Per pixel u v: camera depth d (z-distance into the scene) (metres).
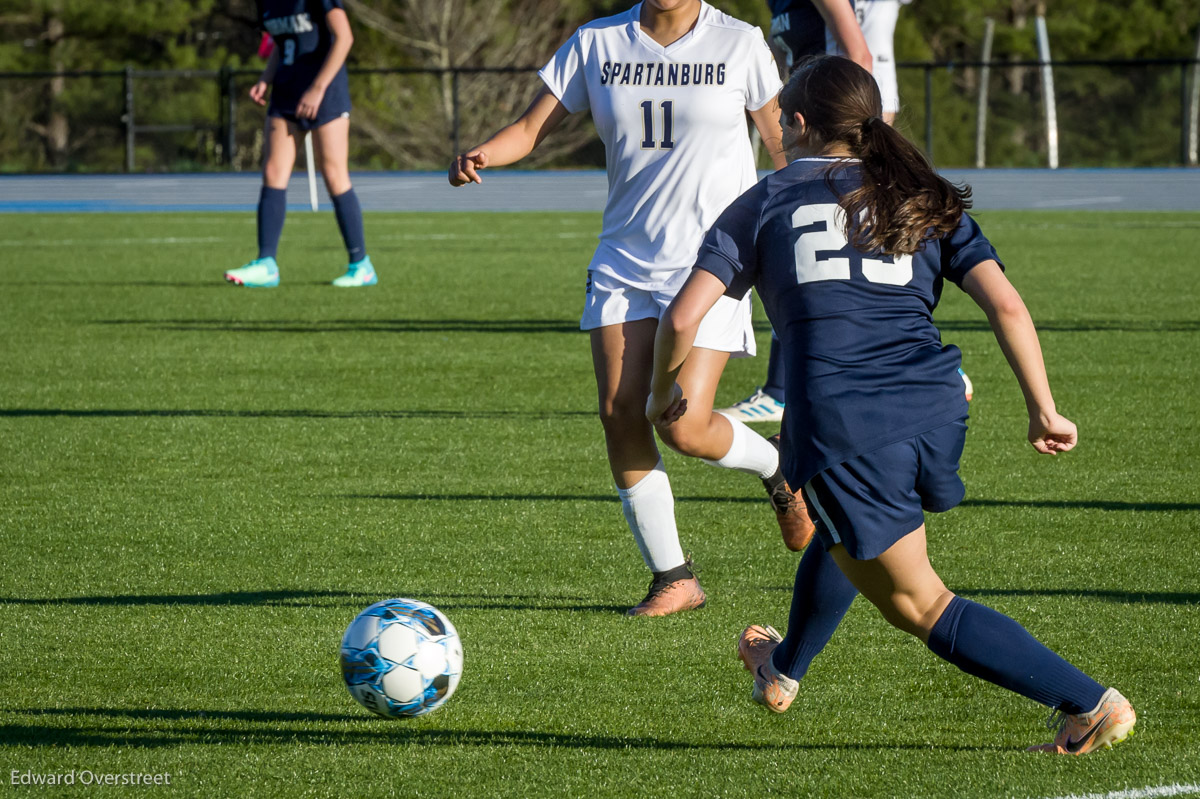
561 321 42.03
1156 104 149.38
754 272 11.88
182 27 175.12
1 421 27.66
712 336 16.52
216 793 11.28
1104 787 11.01
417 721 12.88
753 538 19.45
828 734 12.45
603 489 22.14
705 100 16.48
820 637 12.34
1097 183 117.75
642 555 17.52
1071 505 20.77
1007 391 30.03
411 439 25.91
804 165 11.88
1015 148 155.12
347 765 11.84
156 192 116.38
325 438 26.00
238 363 34.50
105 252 65.56
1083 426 26.28
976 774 11.37
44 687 13.79
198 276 55.16
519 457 24.39
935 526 19.66
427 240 72.12
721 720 12.83
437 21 170.88
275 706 13.29
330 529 19.81
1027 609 15.94
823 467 11.18
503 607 16.33
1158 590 16.64
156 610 16.23
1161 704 12.97
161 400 29.83
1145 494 21.39
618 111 16.64
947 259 11.59
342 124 49.94
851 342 11.32
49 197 111.81
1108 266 55.44
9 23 174.62
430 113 170.00
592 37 17.00
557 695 13.52
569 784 11.38
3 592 16.94
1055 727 11.91
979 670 11.47
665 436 16.52
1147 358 33.69
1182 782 11.09
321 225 81.62
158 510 20.89
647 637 15.27
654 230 16.55
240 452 24.89
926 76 127.88
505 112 173.75
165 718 12.97
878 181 11.48
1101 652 14.45
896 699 13.31
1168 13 180.12
